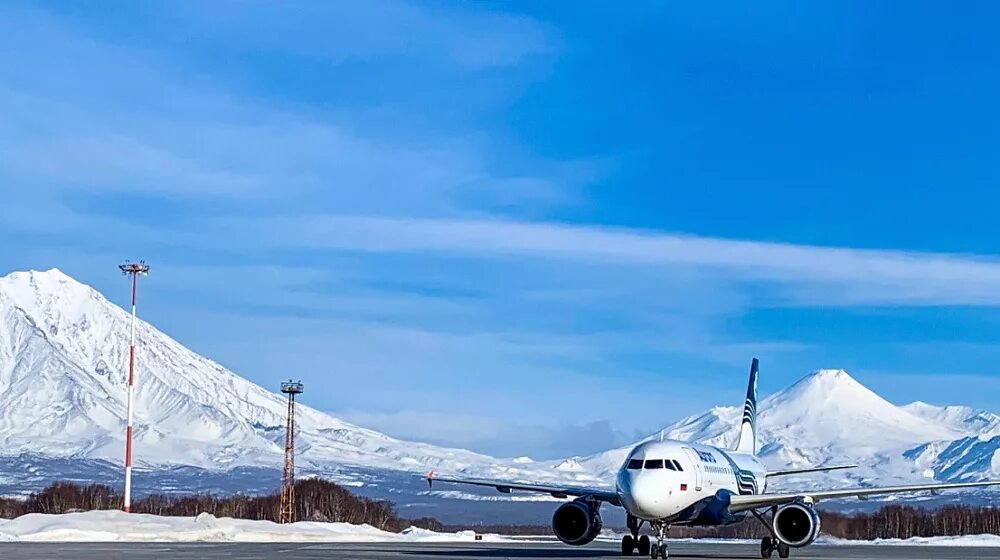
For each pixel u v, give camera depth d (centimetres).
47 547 7569
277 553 6938
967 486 6800
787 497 6844
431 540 11875
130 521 10544
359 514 18488
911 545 12812
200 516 11088
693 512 6569
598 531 6938
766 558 7269
